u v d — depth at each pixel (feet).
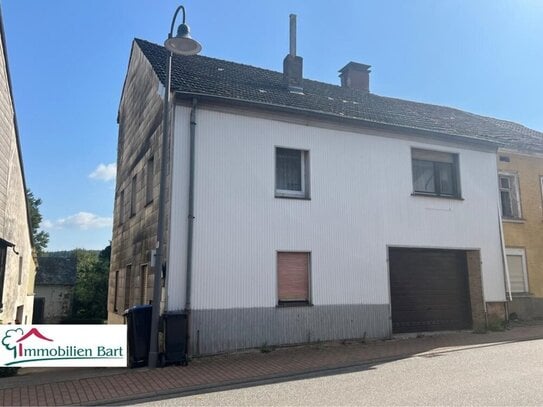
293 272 38.99
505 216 54.34
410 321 44.29
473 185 49.03
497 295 47.75
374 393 21.53
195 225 35.37
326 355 33.35
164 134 32.94
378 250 42.57
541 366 26.78
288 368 28.84
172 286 33.94
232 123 38.14
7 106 43.88
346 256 40.96
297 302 38.70
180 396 22.50
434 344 37.68
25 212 63.82
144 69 52.65
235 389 23.57
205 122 37.17
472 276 47.91
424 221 45.37
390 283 43.80
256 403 20.54
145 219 46.50
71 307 137.69
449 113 63.82
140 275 47.11
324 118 41.68
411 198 45.14
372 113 48.75
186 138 36.29
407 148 45.96
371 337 40.68
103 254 139.74
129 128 60.34
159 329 32.32
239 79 47.32
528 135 64.80
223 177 37.01
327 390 22.50
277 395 21.86
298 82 50.19
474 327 46.96
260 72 53.88
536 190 56.85
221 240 36.06
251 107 38.68
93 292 131.13
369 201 42.93
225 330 35.01
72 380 26.40
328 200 41.04
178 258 34.50
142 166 50.11
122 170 64.13
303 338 37.93
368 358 31.73
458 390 21.56
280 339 36.99
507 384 22.43
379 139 44.65
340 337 39.40
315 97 49.16
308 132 41.27
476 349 34.30
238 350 35.22
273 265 37.70
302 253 39.52
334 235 40.75
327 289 39.63
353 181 42.50
